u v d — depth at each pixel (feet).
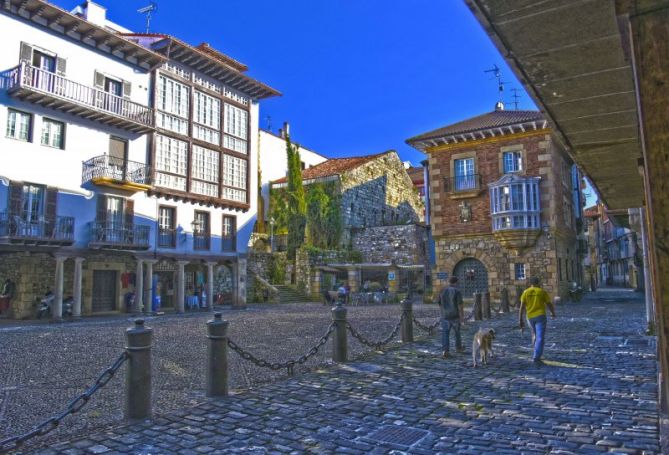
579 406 18.90
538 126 82.74
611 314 60.13
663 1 6.11
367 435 16.05
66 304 70.23
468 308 78.43
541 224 82.28
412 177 179.83
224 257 92.17
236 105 98.17
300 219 120.98
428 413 18.53
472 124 92.17
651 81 6.12
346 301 97.91
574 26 9.80
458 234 90.07
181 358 33.04
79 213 69.92
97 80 72.95
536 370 26.16
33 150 65.10
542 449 14.37
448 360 30.19
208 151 90.84
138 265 77.00
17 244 61.67
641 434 15.44
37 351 37.35
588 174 22.93
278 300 105.19
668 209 5.91
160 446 15.29
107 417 19.06
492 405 19.42
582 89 12.73
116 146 76.13
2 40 62.34
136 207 77.41
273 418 18.12
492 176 87.51
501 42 10.59
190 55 85.46
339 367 28.35
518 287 82.74
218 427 17.15
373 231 123.44
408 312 38.73
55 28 67.92
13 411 20.22
